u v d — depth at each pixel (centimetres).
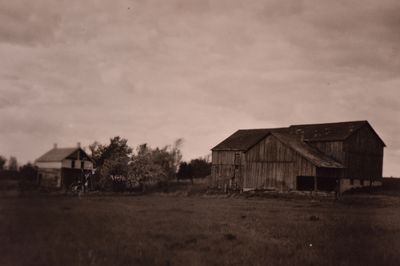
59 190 4316
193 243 1473
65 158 5456
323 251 1355
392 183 6550
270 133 5444
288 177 5206
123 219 2066
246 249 1373
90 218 1989
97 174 5903
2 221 1683
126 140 6184
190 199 4288
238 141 6475
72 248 1280
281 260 1224
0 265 1090
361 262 1222
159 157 6838
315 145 5838
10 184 3675
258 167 5525
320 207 3403
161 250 1322
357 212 2895
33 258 1159
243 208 3102
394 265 1195
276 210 2970
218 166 6400
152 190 6106
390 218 2431
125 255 1220
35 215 1912
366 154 5959
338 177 5416
